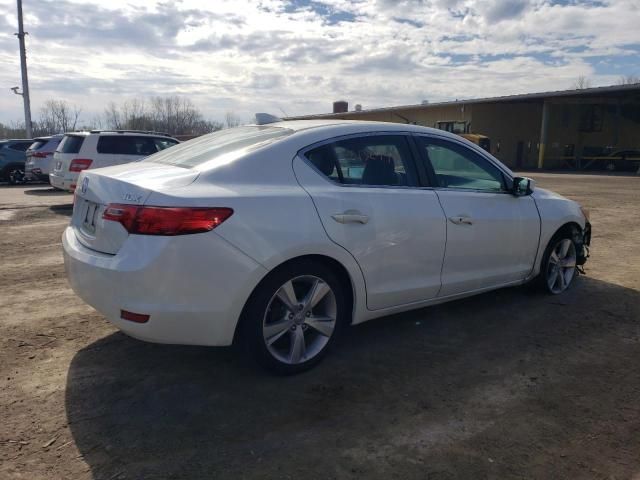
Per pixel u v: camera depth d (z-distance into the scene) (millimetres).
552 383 3430
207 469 2527
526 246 4684
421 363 3691
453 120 38562
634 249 7441
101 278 3002
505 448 2729
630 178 24703
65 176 11656
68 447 2680
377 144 3814
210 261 2926
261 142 3490
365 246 3506
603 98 35344
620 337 4191
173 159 3648
